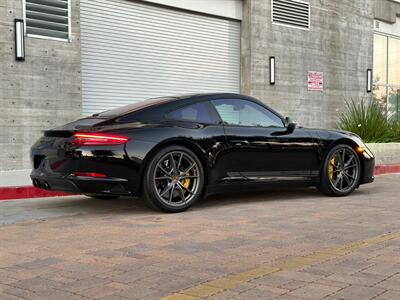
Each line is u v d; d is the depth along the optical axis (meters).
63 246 4.38
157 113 5.96
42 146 5.84
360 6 16.45
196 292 3.17
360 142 7.34
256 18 13.27
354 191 7.84
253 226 5.11
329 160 7.01
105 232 4.90
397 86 18.77
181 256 4.02
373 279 3.35
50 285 3.38
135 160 5.55
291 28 14.16
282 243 4.39
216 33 12.88
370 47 16.89
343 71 15.88
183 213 5.88
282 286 3.25
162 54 11.76
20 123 9.20
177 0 11.83
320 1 15.00
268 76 13.62
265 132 6.50
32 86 9.34
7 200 7.11
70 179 5.47
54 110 9.65
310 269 3.60
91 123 5.69
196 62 12.47
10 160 9.10
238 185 6.30
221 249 4.21
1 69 8.94
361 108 14.00
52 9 9.59
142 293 3.19
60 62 9.71
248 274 3.51
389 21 18.06
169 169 5.84
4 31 8.95
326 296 3.05
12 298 3.15
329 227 5.03
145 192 5.69
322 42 15.12
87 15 10.38
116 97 10.92
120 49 10.96
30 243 4.51
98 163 5.43
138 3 11.25
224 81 13.10
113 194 5.57
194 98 6.28
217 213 5.86
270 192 7.61
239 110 6.55
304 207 6.26
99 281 3.44
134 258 3.98
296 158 6.75
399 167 11.71
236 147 6.24
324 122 15.26
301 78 14.51
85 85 10.41
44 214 5.94
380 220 5.36
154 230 4.96
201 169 6.01
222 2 12.80
